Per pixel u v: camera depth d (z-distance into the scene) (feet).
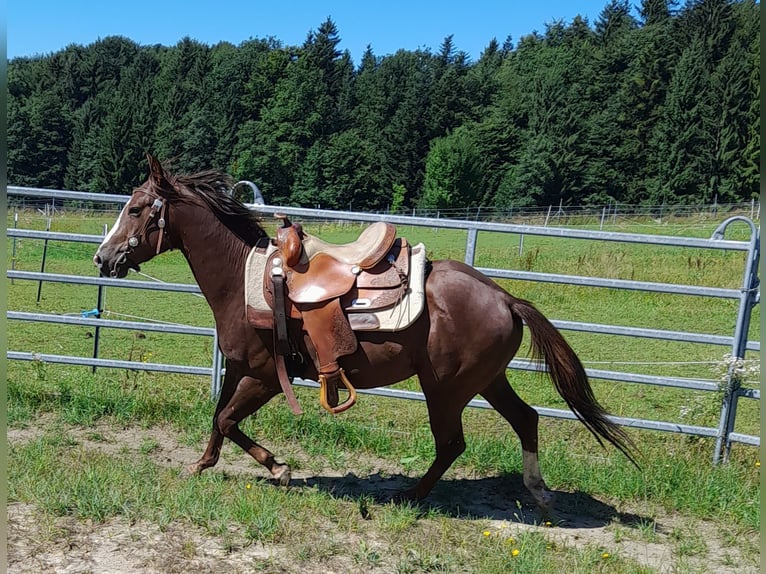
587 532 13.30
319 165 189.57
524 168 161.07
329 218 17.19
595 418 13.02
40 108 209.97
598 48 194.39
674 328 31.71
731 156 144.36
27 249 54.29
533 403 21.27
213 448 14.60
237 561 11.03
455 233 76.43
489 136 177.17
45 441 15.98
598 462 16.12
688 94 147.95
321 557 11.39
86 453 15.40
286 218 13.46
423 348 12.71
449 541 12.31
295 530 12.18
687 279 40.24
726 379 16.06
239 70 224.12
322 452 16.63
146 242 13.44
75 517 12.09
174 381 21.88
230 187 14.39
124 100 204.74
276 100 207.41
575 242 66.13
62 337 28.12
